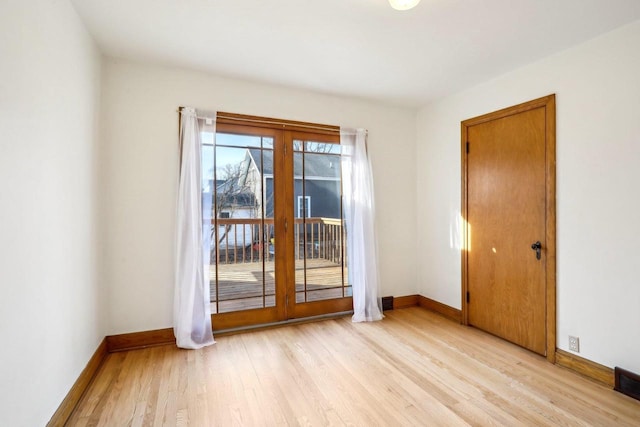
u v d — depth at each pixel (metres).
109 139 2.50
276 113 3.10
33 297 1.39
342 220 3.46
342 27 2.07
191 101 2.76
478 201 3.04
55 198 1.62
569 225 2.29
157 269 2.65
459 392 1.98
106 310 2.49
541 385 2.06
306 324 3.19
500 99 2.82
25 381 1.32
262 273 3.13
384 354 2.51
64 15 1.73
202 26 2.07
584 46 2.21
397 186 3.72
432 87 3.12
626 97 1.99
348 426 1.66
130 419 1.71
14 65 1.25
